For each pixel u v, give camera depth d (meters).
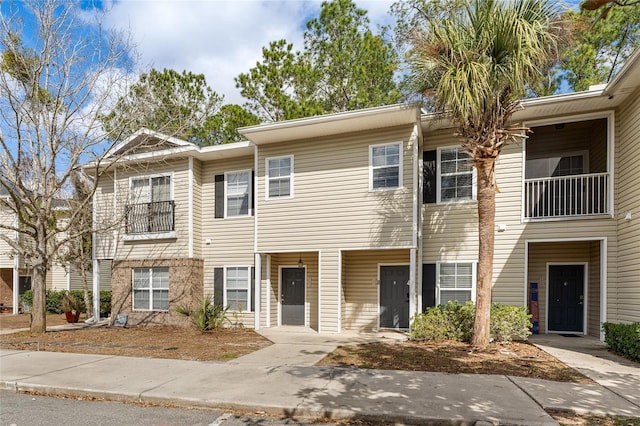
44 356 8.32
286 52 17.33
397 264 11.79
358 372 6.67
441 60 8.12
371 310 11.95
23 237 17.88
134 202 13.91
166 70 17.09
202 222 13.65
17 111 10.99
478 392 5.52
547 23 7.66
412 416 4.67
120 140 13.02
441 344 9.05
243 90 17.59
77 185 15.97
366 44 17.00
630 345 7.51
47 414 5.13
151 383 6.17
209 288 13.33
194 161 13.39
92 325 13.77
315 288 12.56
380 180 10.84
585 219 9.65
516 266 10.17
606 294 9.36
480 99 7.74
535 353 8.07
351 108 17.17
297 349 8.85
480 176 8.45
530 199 11.10
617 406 4.96
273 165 12.07
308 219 11.47
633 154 8.69
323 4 17.27
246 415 5.05
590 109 9.74
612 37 14.91
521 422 4.48
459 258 10.70
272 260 12.78
